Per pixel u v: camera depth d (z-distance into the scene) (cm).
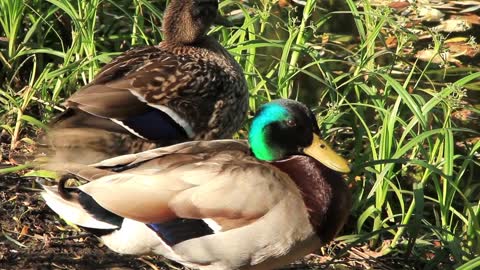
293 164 880
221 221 844
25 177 1084
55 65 1298
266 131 895
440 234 1009
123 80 1014
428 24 1630
